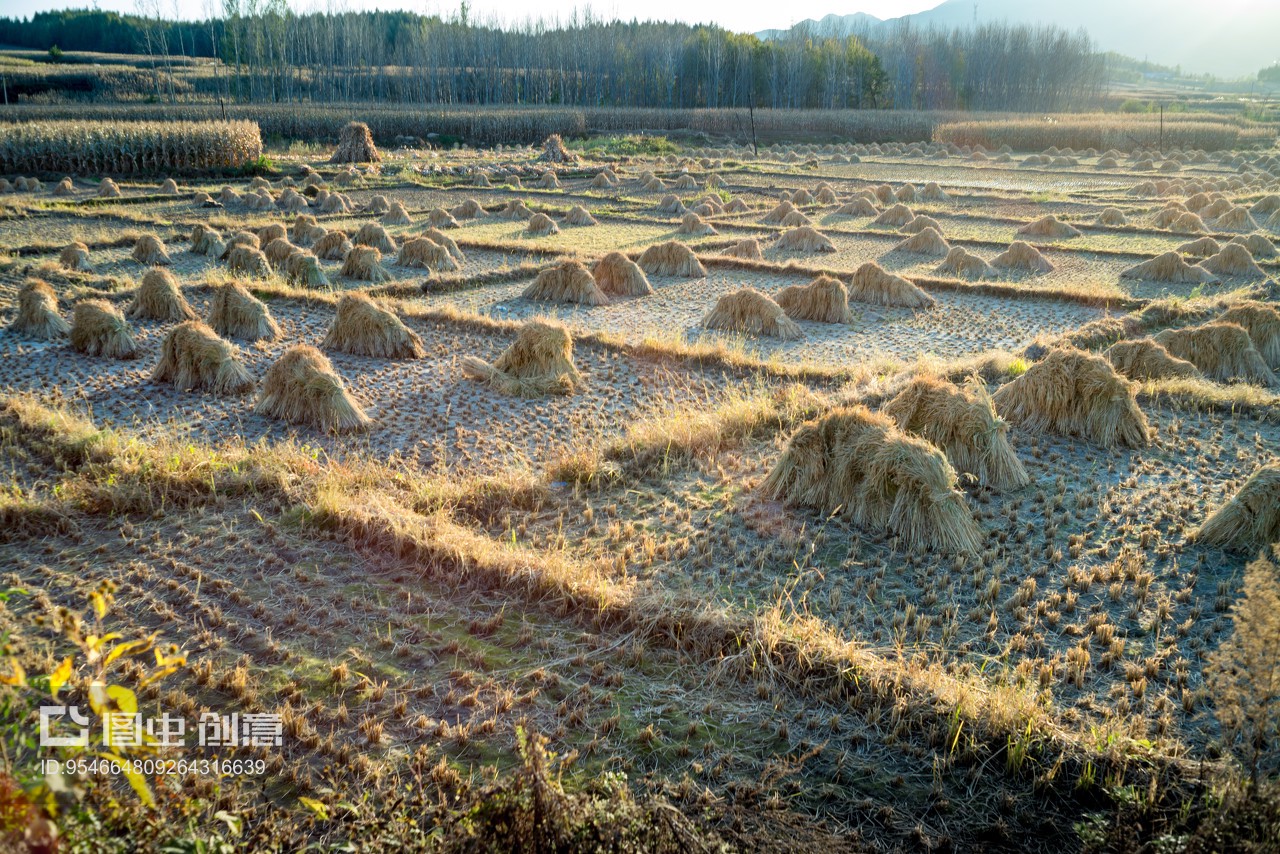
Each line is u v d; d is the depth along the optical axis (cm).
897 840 469
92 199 3466
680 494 923
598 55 11169
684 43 11256
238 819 403
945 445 964
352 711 561
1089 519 883
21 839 295
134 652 609
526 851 403
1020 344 1609
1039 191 4209
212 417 1176
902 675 589
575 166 5278
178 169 4538
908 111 9212
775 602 719
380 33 12875
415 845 432
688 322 1770
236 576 726
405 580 730
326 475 910
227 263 2211
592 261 2248
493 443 1105
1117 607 721
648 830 413
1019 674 617
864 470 857
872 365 1395
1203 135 6862
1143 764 514
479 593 709
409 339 1471
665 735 547
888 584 755
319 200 3578
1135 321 1659
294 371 1162
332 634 646
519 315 1808
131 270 2184
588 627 667
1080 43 12488
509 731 545
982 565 772
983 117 8469
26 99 8469
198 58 13475
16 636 590
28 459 980
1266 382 1416
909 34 12669
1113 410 1075
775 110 8994
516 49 11388
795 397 1178
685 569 774
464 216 3312
